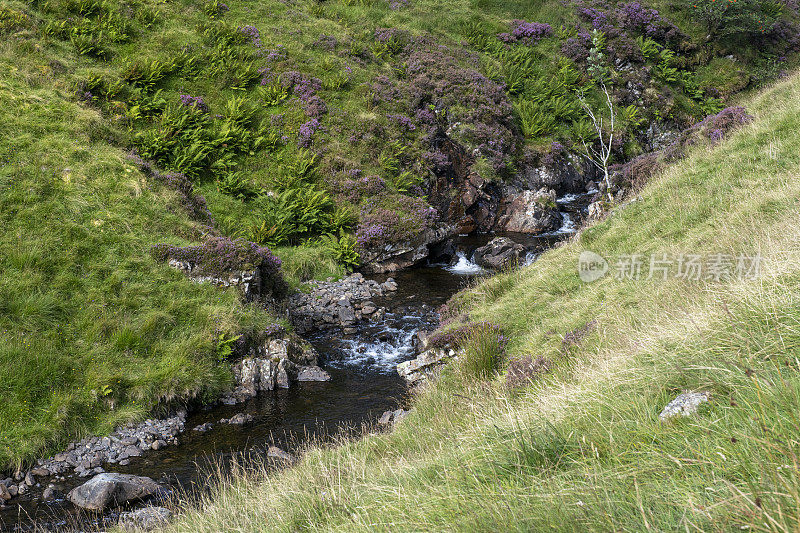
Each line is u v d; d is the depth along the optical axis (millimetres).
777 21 32656
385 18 28531
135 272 11688
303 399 10281
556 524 2709
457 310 12414
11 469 7840
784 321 4020
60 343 9859
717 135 13344
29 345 9453
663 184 12141
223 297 11852
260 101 21266
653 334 5402
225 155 18719
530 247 19609
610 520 2543
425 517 3436
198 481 7625
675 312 6199
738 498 2334
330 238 18141
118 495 7094
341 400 10164
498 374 8273
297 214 18203
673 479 2738
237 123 19812
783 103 12547
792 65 30812
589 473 3160
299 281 16172
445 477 4047
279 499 5176
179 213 14422
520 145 23984
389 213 18703
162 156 17438
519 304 10758
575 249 12023
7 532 6582
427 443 6262
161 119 18281
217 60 21719
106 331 10391
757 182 9750
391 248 18234
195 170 17750
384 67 25047
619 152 26078
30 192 12445
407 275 17797
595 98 27406
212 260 12258
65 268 11172
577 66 28406
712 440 2992
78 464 8125
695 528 2295
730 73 30016
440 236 19203
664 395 3916
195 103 19344
